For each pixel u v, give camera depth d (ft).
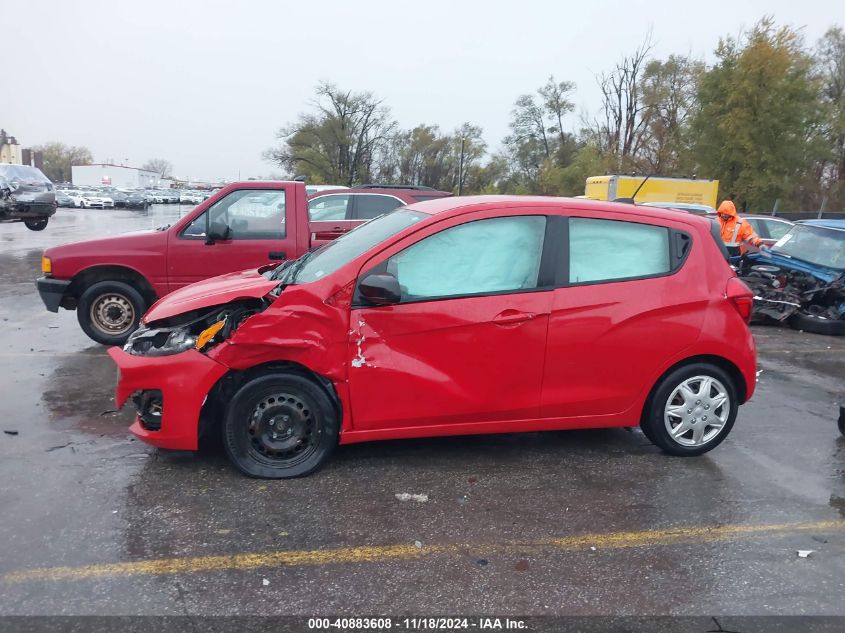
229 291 15.08
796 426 18.75
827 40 150.20
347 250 15.17
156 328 15.05
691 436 16.02
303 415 14.21
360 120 196.54
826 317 33.12
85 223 106.22
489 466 15.35
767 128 107.24
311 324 13.66
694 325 15.30
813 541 12.37
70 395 19.44
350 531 12.24
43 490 13.46
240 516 12.64
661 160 156.25
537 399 14.87
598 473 15.14
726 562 11.60
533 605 10.26
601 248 15.14
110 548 11.42
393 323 13.97
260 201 24.90
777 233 52.70
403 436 14.62
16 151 357.61
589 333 14.78
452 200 16.05
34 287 39.09
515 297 14.43
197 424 13.91
